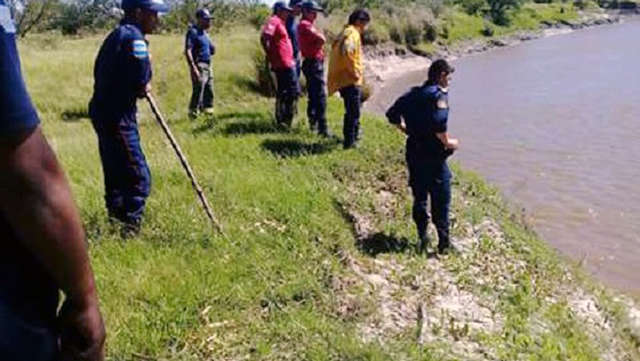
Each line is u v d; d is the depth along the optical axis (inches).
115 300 195.3
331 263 256.8
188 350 181.8
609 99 949.2
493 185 529.3
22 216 49.5
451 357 204.5
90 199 275.1
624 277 380.5
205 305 205.5
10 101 48.3
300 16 473.7
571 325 257.3
